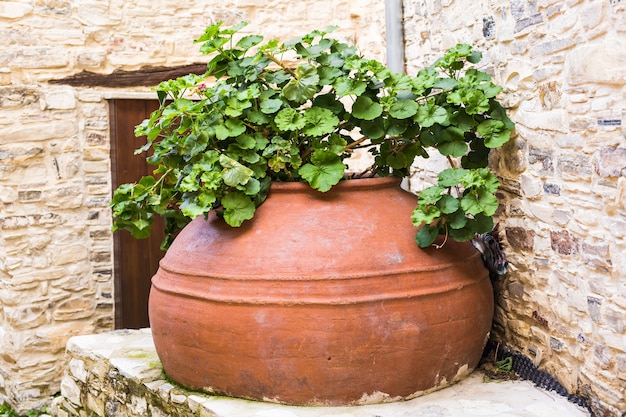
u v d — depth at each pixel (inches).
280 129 113.9
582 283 106.0
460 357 114.2
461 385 116.3
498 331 131.9
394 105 116.2
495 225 130.6
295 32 224.1
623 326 97.3
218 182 109.3
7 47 201.0
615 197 97.7
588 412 104.1
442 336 109.8
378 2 207.6
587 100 102.7
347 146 119.6
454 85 120.3
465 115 119.3
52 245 207.9
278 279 106.0
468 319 113.0
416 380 109.8
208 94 116.0
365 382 107.0
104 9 209.5
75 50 207.5
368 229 110.5
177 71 216.7
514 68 122.0
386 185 119.7
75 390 146.6
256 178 115.3
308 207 112.9
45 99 205.5
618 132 96.4
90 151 211.0
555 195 112.2
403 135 120.1
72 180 209.6
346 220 111.0
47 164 206.8
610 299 100.0
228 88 113.9
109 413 134.4
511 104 123.6
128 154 214.7
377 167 127.6
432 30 157.0
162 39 214.8
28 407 205.6
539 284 117.7
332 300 104.5
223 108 116.0
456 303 111.2
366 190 117.0
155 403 120.8
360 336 104.9
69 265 209.9
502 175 128.3
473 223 112.6
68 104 207.9
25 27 202.7
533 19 115.1
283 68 124.6
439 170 155.6
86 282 212.4
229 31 119.4
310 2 224.7
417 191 170.7
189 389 116.6
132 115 214.8
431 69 124.4
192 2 217.0
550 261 114.3
